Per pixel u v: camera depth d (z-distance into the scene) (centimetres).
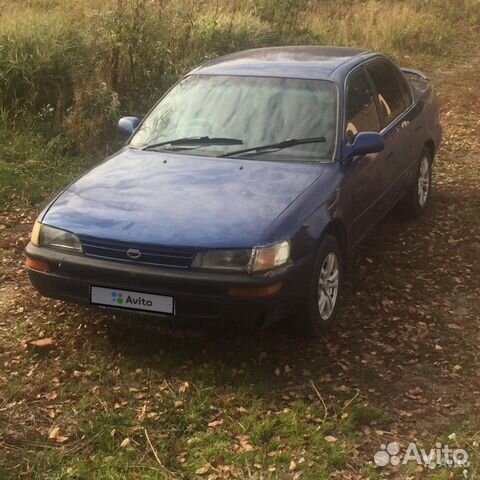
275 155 525
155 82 970
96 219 461
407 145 655
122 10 1023
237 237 436
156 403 430
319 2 1783
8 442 396
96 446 393
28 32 983
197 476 369
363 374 460
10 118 911
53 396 436
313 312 476
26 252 476
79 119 893
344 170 521
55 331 509
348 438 398
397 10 1761
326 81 564
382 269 609
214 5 1353
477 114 1141
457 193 796
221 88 578
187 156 532
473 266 618
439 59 1552
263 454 384
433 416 421
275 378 454
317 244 470
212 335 500
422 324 521
